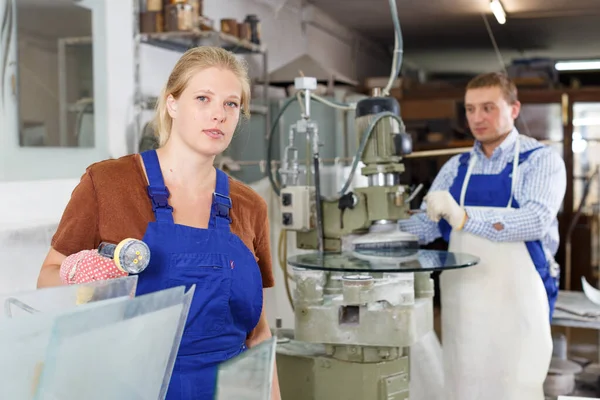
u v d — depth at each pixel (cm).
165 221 137
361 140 241
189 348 134
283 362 238
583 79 935
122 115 299
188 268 134
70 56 263
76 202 138
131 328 82
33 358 74
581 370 392
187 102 138
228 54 143
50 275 133
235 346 144
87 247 139
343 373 224
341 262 216
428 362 302
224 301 137
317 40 591
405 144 237
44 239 218
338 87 455
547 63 769
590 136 662
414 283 236
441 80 971
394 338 213
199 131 137
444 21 680
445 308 282
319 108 403
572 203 653
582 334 523
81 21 269
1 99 228
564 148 659
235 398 98
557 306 338
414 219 303
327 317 219
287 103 270
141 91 317
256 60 437
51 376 75
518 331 266
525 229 261
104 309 78
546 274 274
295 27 533
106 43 286
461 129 676
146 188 140
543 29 730
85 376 79
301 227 259
